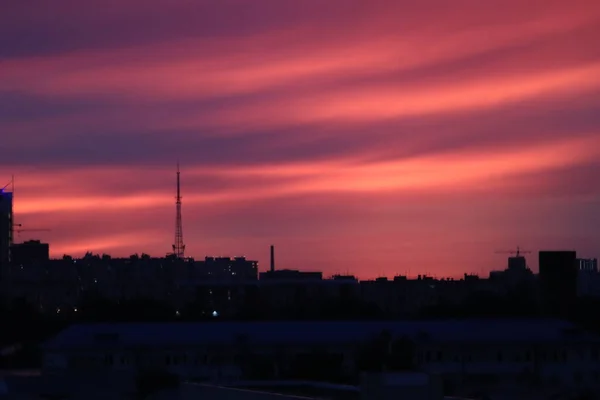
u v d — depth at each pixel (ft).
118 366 406.00
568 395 382.01
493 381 414.00
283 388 285.02
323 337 429.79
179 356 418.10
